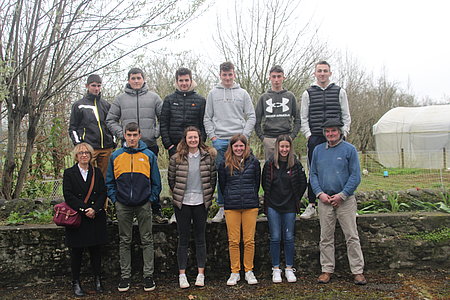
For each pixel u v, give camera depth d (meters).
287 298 3.44
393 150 16.78
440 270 4.09
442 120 15.25
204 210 3.79
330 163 3.85
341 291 3.57
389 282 3.79
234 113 4.23
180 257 3.79
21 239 3.95
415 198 4.93
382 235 4.13
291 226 3.89
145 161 3.75
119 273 4.06
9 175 5.02
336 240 4.14
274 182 3.91
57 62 4.87
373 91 25.02
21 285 3.92
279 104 4.38
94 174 3.74
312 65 11.70
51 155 6.31
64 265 3.99
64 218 3.53
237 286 3.77
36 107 4.96
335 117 4.21
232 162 3.81
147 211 3.74
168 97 4.20
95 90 4.27
